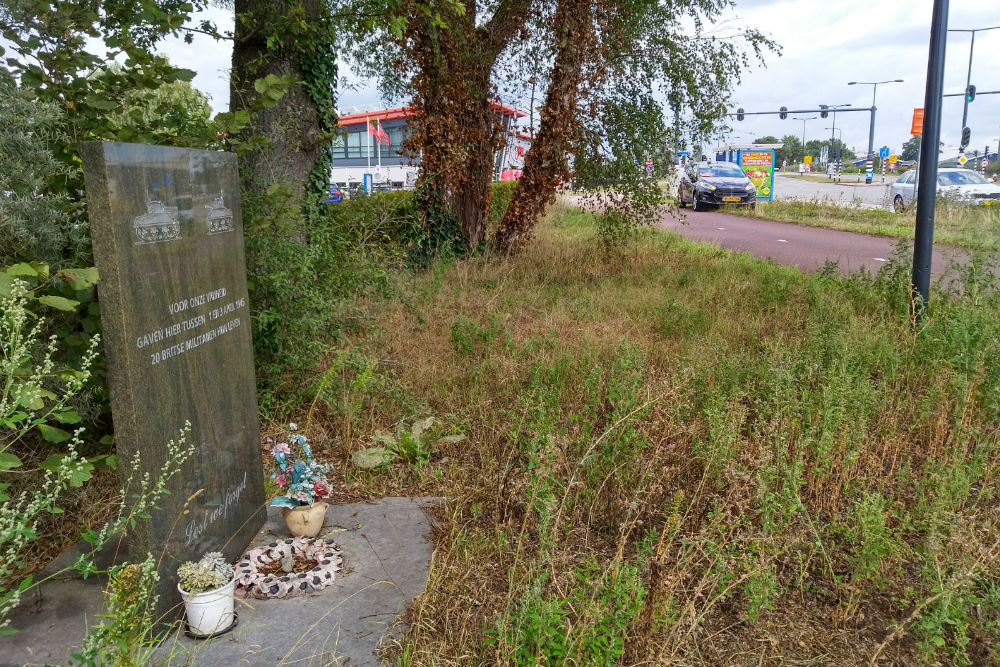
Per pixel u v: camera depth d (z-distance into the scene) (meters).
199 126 4.74
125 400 2.88
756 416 5.52
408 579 3.66
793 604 3.57
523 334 7.92
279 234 5.66
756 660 3.19
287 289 5.61
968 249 13.38
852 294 9.42
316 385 5.68
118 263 2.79
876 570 3.58
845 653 3.25
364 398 5.83
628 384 5.38
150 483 2.99
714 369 6.15
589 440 4.76
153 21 4.89
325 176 7.95
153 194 3.04
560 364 6.30
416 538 4.07
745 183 28.45
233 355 3.79
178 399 3.22
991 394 5.27
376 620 3.32
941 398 5.43
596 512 4.28
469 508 4.42
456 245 12.70
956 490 4.18
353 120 33.62
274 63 7.22
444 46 11.38
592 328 8.12
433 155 11.91
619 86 12.62
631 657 3.10
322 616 3.33
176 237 3.23
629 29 12.06
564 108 11.85
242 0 6.93
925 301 8.20
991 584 3.47
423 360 6.82
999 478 4.74
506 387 6.20
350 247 7.08
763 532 3.76
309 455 4.15
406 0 8.08
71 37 4.30
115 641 2.50
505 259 12.47
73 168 4.41
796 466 3.96
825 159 112.81
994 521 4.23
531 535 4.10
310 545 3.90
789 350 6.57
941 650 3.26
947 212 20.44
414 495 4.65
